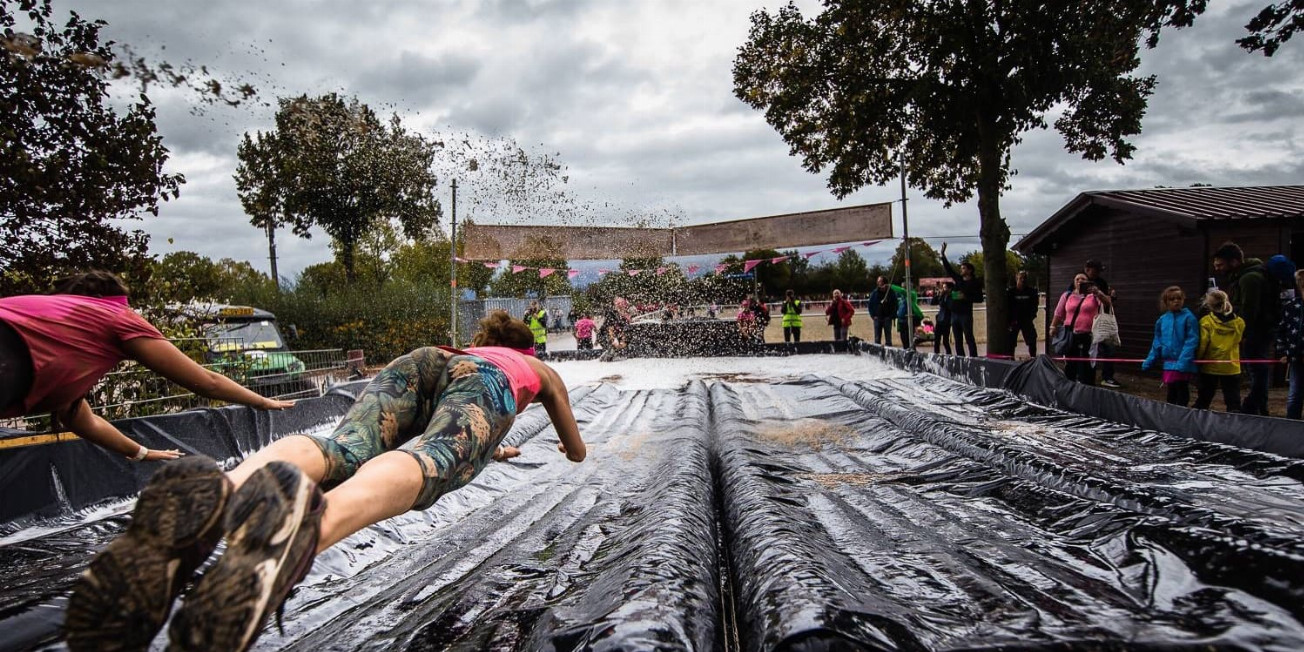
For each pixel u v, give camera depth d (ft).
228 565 3.67
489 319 9.35
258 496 3.95
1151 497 9.11
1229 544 6.77
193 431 18.49
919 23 36.68
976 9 35.12
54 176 17.12
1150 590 6.55
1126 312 36.35
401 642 6.25
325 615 7.43
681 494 10.07
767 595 6.14
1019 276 38.55
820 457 15.37
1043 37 34.81
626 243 53.57
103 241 19.20
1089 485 10.31
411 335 68.23
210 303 25.11
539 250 52.65
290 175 68.85
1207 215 30.60
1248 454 12.21
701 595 6.37
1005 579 7.28
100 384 18.76
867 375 34.24
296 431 23.24
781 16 40.86
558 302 105.50
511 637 6.08
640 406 25.89
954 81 37.78
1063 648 5.01
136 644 3.65
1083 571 7.41
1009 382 22.34
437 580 8.20
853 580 6.88
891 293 46.03
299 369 29.63
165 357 8.65
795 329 53.31
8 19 16.02
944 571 7.43
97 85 17.29
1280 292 22.74
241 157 68.69
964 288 38.50
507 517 11.40
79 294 8.49
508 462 15.38
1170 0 30.81
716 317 64.13
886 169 45.70
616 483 13.21
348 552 9.39
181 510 3.74
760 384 31.40
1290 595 5.79
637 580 6.29
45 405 8.36
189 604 3.54
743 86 43.62
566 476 14.53
